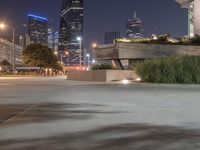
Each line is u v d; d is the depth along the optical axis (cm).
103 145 764
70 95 2156
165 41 4569
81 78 5269
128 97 2012
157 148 739
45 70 12081
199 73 3294
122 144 774
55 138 838
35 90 2658
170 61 3419
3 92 2423
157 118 1176
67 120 1127
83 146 754
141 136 863
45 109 1426
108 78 4338
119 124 1047
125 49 4403
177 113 1312
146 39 4703
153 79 3488
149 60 3603
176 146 757
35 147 745
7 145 764
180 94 2223
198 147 748
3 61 15850
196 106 1555
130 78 4316
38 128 979
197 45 4550
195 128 981
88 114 1276
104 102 1722
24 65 12250
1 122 1087
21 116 1220
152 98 1950
